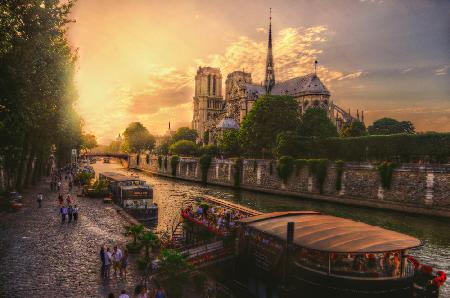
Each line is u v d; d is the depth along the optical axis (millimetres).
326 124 94375
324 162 65625
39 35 24484
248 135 91750
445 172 48906
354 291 18812
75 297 17469
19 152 43312
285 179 73375
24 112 26219
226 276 25750
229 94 179000
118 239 27953
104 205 44125
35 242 26016
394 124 139875
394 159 61719
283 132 80688
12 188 47938
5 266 20984
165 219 44906
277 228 22422
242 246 24828
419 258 31047
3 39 21266
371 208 56562
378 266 19141
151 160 148750
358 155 66812
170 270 19328
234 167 88625
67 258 23000
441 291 23797
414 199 52062
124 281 19781
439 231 40469
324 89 149500
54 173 67438
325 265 19516
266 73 180750
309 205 59875
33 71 24469
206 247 25969
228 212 31281
